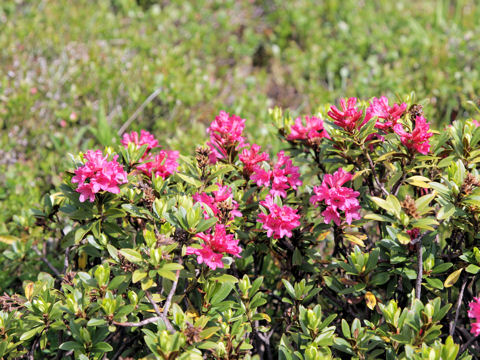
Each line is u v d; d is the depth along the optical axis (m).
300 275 0.86
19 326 0.78
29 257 0.98
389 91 1.48
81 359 0.73
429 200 0.75
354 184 0.83
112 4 2.03
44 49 1.56
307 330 0.75
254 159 0.85
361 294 0.82
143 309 0.75
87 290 0.76
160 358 0.69
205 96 1.45
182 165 0.90
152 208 0.79
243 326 0.77
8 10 1.77
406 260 0.78
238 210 0.83
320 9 2.00
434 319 0.72
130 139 0.93
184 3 2.05
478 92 1.41
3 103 1.31
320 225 0.82
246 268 0.89
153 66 1.51
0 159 1.24
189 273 0.77
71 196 0.80
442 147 0.84
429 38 1.75
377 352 0.74
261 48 1.94
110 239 0.82
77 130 1.35
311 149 0.93
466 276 0.78
